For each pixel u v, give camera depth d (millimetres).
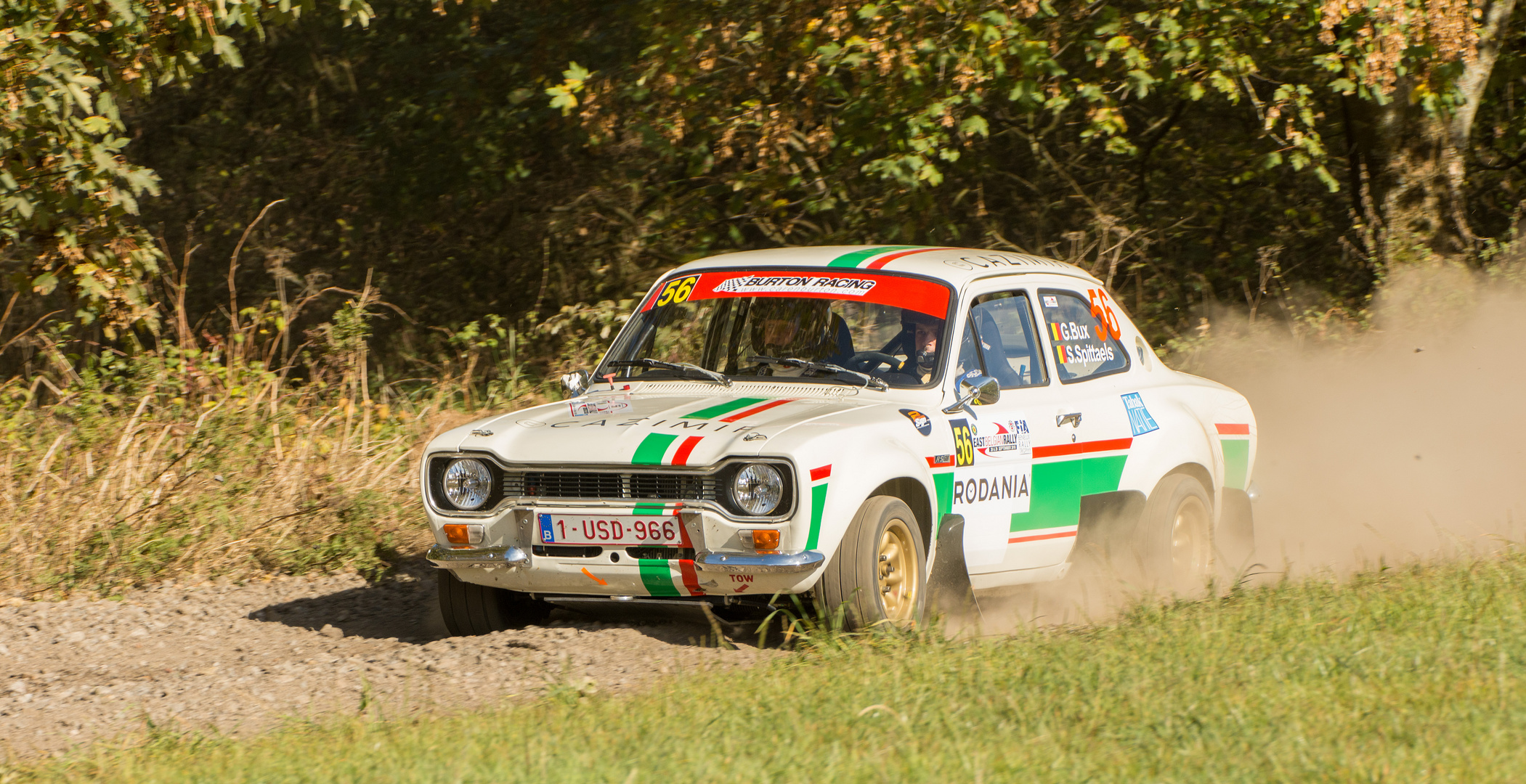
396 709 21906
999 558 27688
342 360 50719
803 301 28516
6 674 27375
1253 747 16750
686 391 27922
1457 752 16312
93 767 19328
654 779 16500
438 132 71875
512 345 58906
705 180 69000
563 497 24812
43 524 35688
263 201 76500
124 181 47344
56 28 42656
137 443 39531
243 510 38625
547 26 68500
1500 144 72938
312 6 46719
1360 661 20125
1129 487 30000
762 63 56125
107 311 47438
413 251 76562
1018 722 18234
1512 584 25438
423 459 25938
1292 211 70438
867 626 24141
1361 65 54562
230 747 19547
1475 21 57594
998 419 27609
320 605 32688
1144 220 71000
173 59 45188
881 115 54875
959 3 52656
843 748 17359
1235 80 60344
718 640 25359
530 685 22672
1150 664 20594
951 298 27844
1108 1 59156
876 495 25125
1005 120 67375
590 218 71562
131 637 29922
